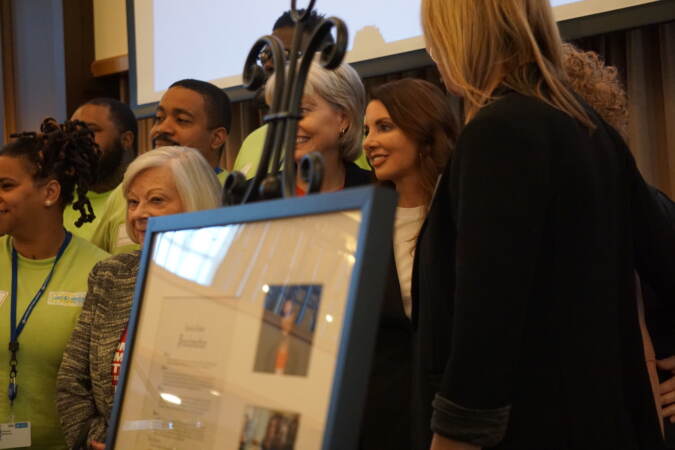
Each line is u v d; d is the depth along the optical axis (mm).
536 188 967
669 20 2455
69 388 1816
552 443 975
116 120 3133
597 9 2613
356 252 561
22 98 5230
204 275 744
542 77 1080
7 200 2123
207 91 2867
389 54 3305
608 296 1017
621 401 1019
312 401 584
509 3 1090
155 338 789
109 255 2266
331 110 2047
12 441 1982
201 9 4234
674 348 1341
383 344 1689
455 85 1154
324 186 2070
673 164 2658
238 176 838
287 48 2381
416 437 1218
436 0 1136
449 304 1092
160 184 1841
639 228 1182
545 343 988
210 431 684
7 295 2111
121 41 4926
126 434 794
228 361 687
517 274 942
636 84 2746
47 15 5070
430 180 1819
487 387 937
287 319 630
